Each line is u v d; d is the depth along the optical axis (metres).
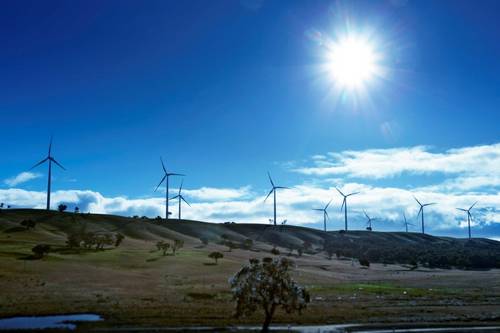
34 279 91.38
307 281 121.12
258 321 57.47
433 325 57.12
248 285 47.84
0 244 152.75
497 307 76.62
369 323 57.94
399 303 79.88
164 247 164.38
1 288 78.75
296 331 51.69
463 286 120.69
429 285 122.38
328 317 61.16
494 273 187.00
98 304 67.00
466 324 58.34
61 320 55.50
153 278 105.69
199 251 186.25
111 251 158.88
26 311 60.34
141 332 48.78
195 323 54.66
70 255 139.12
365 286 111.56
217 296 82.31
